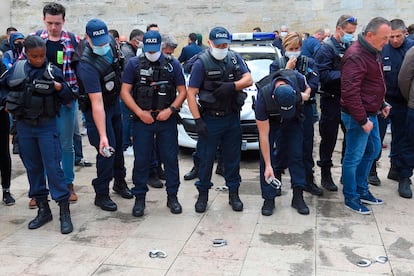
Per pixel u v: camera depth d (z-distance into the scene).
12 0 12.48
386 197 5.19
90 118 4.62
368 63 4.45
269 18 12.16
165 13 12.36
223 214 4.71
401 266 3.60
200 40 9.41
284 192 5.37
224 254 3.82
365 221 4.50
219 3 12.23
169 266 3.62
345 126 4.74
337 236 4.15
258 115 4.32
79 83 4.47
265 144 4.37
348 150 4.71
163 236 4.19
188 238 4.14
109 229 4.36
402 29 5.23
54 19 4.55
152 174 5.66
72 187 5.13
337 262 3.67
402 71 5.02
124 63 4.95
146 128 4.56
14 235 4.25
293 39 4.63
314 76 4.82
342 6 11.86
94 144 4.71
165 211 4.83
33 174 4.39
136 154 4.62
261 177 4.65
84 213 4.79
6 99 4.21
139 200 4.71
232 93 4.45
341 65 4.59
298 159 4.70
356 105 4.43
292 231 4.27
